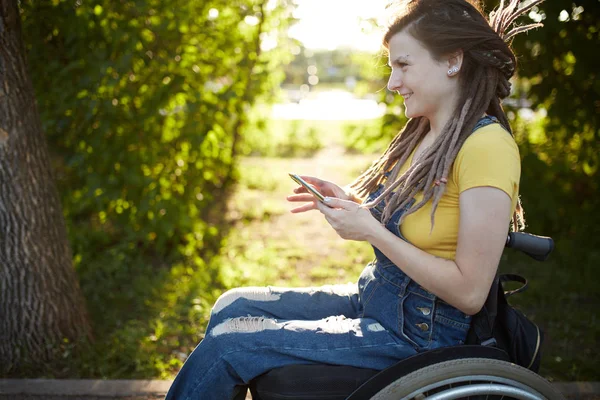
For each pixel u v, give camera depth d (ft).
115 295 12.69
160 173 15.11
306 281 13.84
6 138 9.07
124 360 9.80
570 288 13.12
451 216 5.48
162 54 14.42
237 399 5.77
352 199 6.99
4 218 9.19
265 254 15.29
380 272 5.98
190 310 11.85
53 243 9.70
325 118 51.70
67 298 9.88
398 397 5.15
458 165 5.38
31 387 8.89
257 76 17.16
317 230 17.78
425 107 5.80
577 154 16.75
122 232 16.20
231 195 21.53
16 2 9.06
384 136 17.37
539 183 15.51
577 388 8.93
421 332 5.64
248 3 17.29
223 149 17.54
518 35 14.60
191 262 14.93
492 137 5.35
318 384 5.46
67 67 13.24
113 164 14.61
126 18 13.60
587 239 15.23
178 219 14.73
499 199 5.15
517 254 14.89
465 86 5.65
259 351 5.50
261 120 22.63
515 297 12.53
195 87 14.88
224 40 16.31
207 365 5.57
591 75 14.79
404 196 5.67
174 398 5.73
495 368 5.33
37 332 9.48
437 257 5.37
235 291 6.61
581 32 14.75
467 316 5.68
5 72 8.97
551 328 11.35
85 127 14.28
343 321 5.89
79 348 9.75
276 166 27.66
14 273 9.30
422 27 5.53
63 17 12.94
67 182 16.05
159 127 14.99
